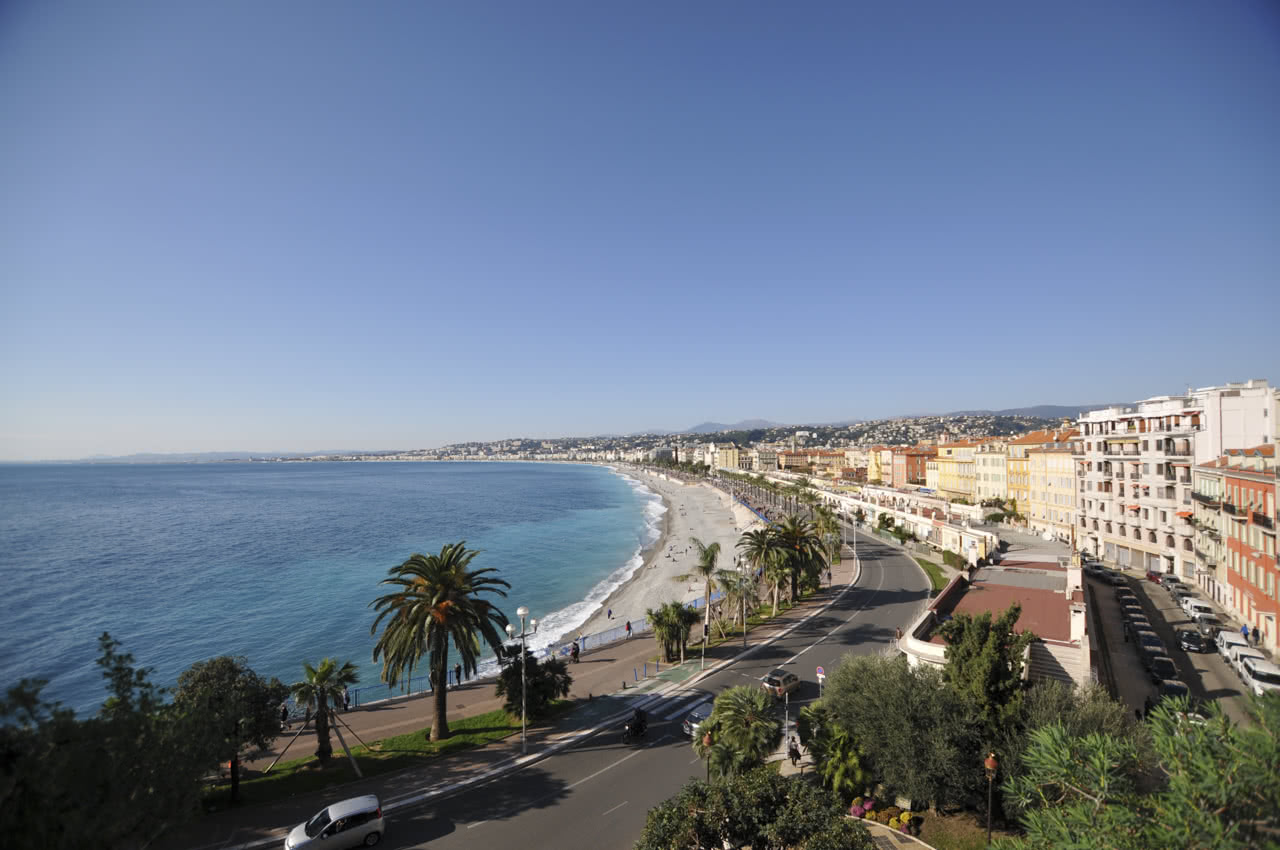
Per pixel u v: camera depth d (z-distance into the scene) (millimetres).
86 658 61656
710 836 18891
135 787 15398
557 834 25188
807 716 28938
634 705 39469
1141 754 17719
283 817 26266
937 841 23312
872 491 129375
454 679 51875
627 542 141250
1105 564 77250
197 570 105250
